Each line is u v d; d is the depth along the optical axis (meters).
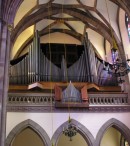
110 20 25.05
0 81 16.91
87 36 25.89
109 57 27.25
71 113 20.86
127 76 22.72
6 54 17.83
